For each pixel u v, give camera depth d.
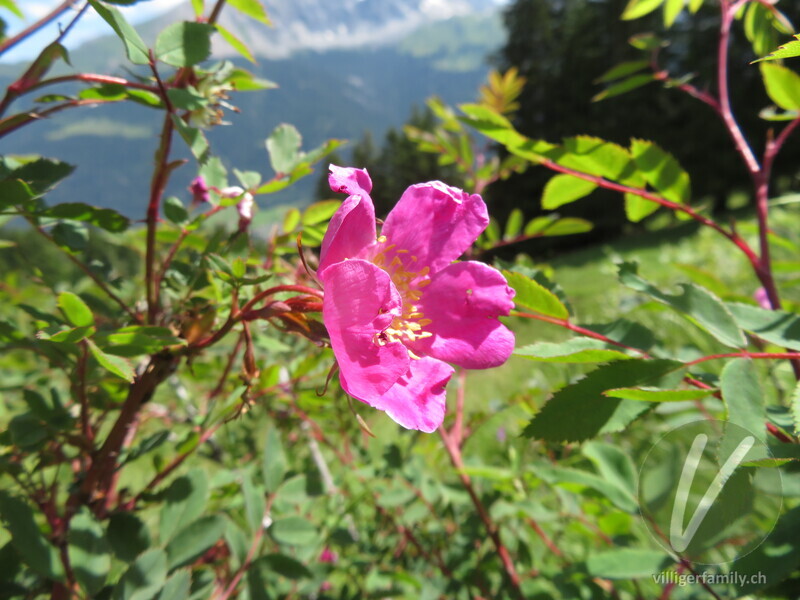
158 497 0.13
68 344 0.11
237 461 0.23
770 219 0.56
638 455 0.19
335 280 0.09
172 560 0.11
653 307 0.14
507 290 0.10
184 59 0.10
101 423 0.13
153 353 0.11
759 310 0.10
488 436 0.32
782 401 0.16
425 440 0.27
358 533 0.23
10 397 0.18
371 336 0.08
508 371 0.48
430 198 0.11
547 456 0.23
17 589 0.10
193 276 0.13
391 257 0.10
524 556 0.20
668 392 0.08
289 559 0.13
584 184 0.14
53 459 0.13
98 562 0.10
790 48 0.06
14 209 0.11
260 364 0.16
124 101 0.11
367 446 0.27
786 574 0.09
